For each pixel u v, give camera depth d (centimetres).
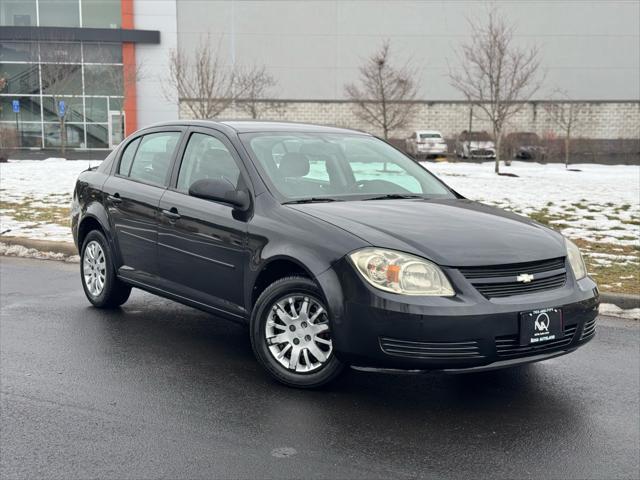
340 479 330
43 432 378
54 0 3978
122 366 491
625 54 4262
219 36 4112
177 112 4091
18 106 3606
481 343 391
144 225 567
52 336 562
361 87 4197
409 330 389
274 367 451
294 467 341
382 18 4203
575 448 372
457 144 3709
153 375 473
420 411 418
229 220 484
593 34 4244
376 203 484
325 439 374
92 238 646
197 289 519
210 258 500
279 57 4169
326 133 572
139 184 591
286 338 447
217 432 381
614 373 497
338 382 462
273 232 452
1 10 3962
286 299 443
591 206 1441
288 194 482
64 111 3331
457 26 4222
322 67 4200
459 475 338
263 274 461
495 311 393
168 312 645
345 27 4194
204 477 330
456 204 504
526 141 3659
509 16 4219
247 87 3706
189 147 559
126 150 636
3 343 541
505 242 426
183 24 4088
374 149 579
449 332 387
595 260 888
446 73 4234
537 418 412
